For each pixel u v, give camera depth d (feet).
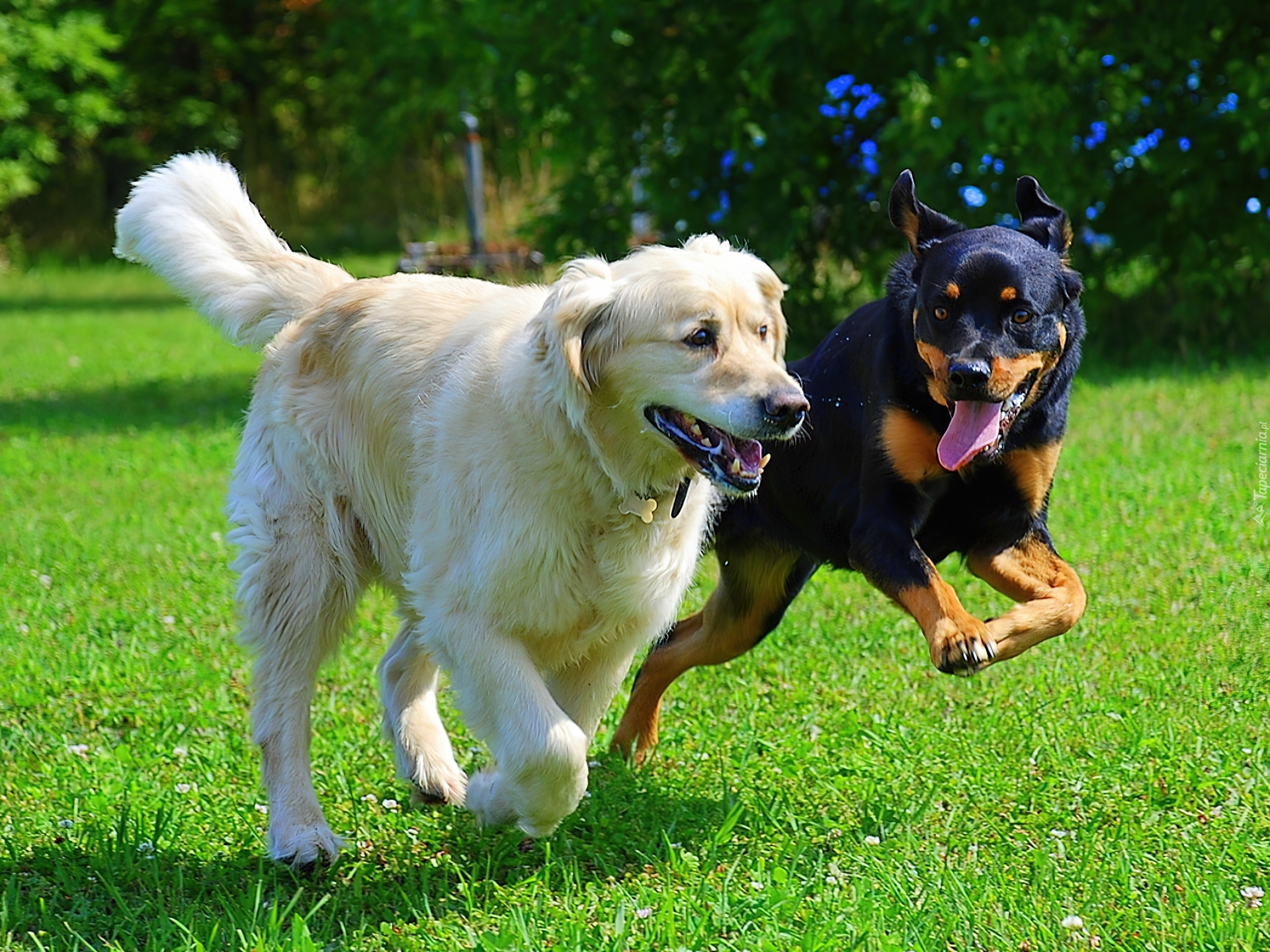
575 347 11.39
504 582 11.81
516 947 10.70
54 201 90.12
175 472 30.68
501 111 43.21
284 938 11.02
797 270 43.06
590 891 11.88
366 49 62.90
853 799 13.79
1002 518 13.80
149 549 24.25
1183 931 10.77
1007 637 12.64
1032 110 34.14
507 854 12.86
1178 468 25.35
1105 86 36.70
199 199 14.80
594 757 15.42
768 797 13.79
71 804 13.82
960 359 12.53
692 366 11.43
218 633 19.88
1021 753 14.47
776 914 11.17
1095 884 11.43
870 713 15.96
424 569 12.42
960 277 13.02
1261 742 14.37
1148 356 38.40
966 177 36.81
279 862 12.48
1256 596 18.75
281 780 12.95
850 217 41.65
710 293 11.49
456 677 12.22
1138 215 38.81
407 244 76.84
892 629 18.88
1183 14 36.50
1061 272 13.57
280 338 14.16
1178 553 20.74
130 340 55.01
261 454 13.80
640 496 11.96
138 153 89.15
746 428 11.18
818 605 20.04
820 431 14.64
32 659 18.45
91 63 78.48
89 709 16.96
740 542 15.33
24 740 15.78
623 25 40.52
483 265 58.54
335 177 95.25
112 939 11.22
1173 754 14.10
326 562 13.51
